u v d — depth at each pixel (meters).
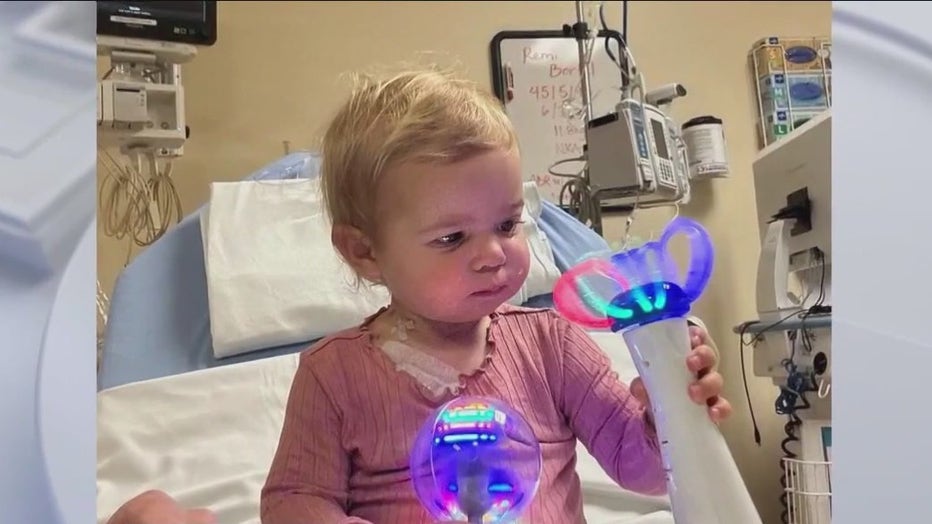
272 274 1.23
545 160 1.98
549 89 2.01
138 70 1.63
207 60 1.86
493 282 0.70
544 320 0.80
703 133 1.89
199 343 1.22
